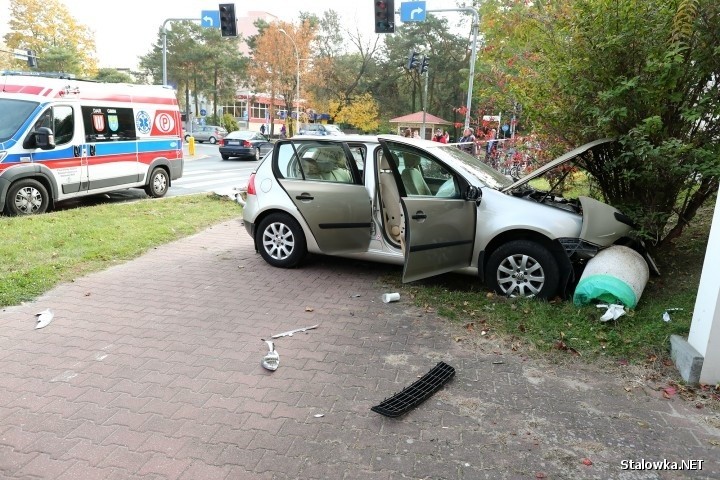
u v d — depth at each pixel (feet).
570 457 9.87
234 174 64.90
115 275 20.62
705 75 17.29
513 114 29.32
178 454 9.70
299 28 171.94
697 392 12.09
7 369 12.80
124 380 12.37
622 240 18.28
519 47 26.12
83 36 172.04
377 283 20.12
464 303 17.44
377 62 201.46
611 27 17.84
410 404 11.35
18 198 31.40
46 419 10.72
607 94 17.39
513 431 10.67
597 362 13.57
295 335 15.21
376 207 19.89
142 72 210.18
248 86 206.49
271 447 9.98
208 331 15.35
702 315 12.49
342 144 20.29
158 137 42.22
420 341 14.92
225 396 11.77
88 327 15.46
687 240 21.48
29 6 157.99
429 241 17.42
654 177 17.87
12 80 33.50
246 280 20.35
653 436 10.56
